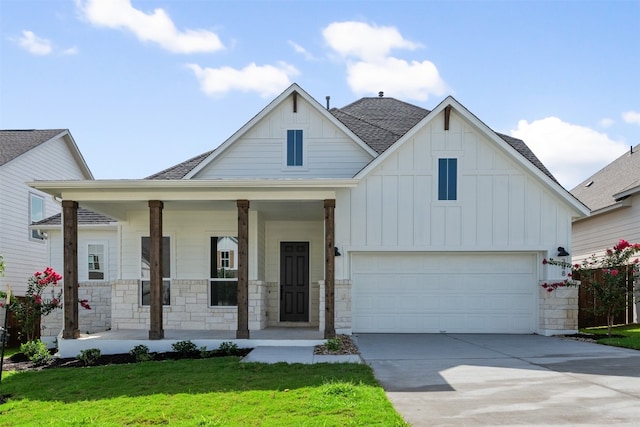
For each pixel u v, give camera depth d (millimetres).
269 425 5766
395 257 14398
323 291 13781
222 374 8648
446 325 14320
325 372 8555
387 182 14250
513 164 14266
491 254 14383
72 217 12258
